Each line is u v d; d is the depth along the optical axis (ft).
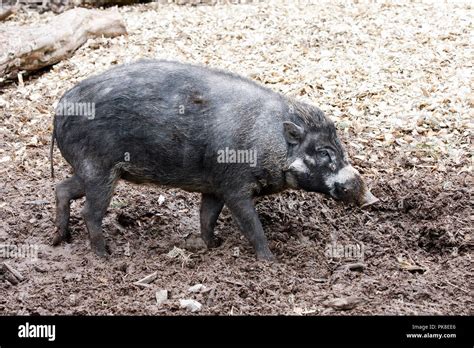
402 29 34.53
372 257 19.71
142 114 18.34
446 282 17.87
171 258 19.20
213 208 19.93
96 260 19.08
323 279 18.22
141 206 22.25
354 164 24.34
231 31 34.76
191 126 18.39
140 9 40.52
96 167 18.78
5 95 29.14
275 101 18.89
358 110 27.32
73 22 32.37
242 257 19.24
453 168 24.31
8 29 31.14
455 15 36.50
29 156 25.12
